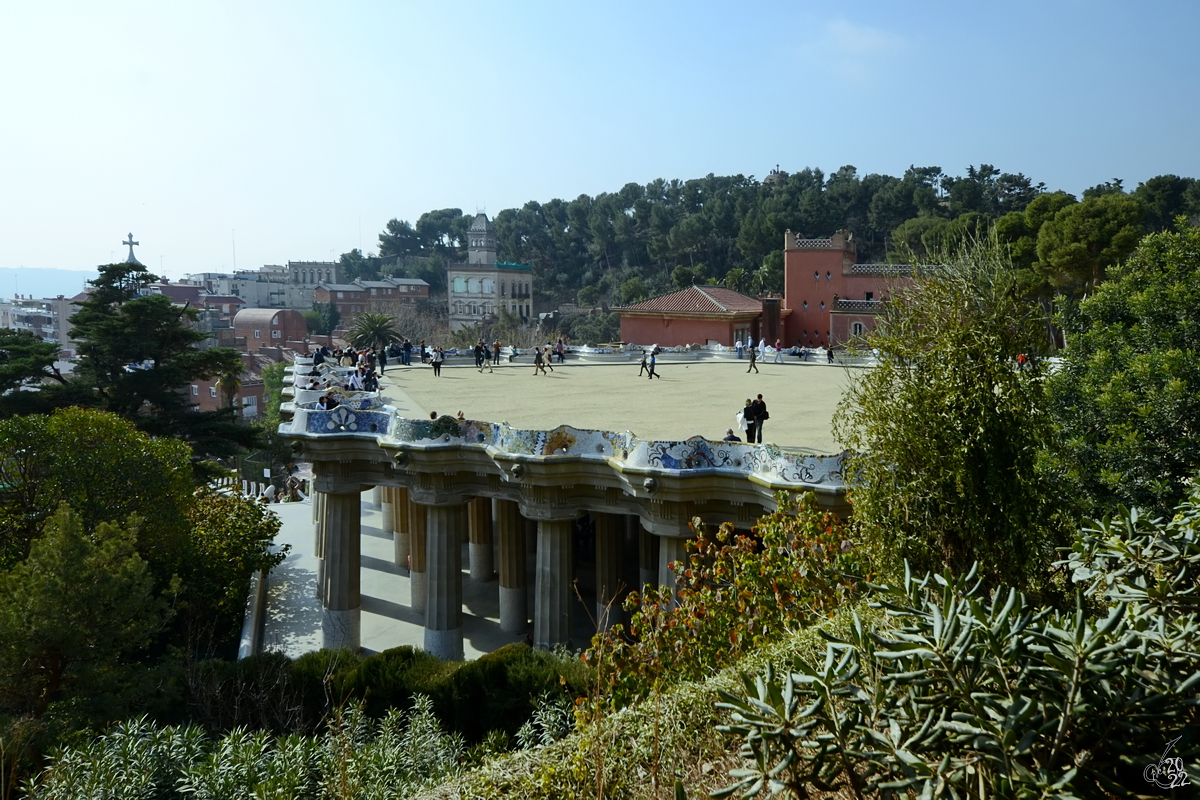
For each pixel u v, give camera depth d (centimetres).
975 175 13950
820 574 1246
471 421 2500
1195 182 10950
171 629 2769
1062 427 1823
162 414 5144
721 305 7825
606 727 788
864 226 14212
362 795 1178
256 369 12031
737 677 846
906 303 1266
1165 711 529
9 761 1448
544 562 2373
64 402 4966
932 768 530
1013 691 548
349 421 2633
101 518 2647
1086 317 2059
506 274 16375
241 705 1898
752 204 15662
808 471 1883
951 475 1153
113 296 5203
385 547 3894
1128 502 1689
